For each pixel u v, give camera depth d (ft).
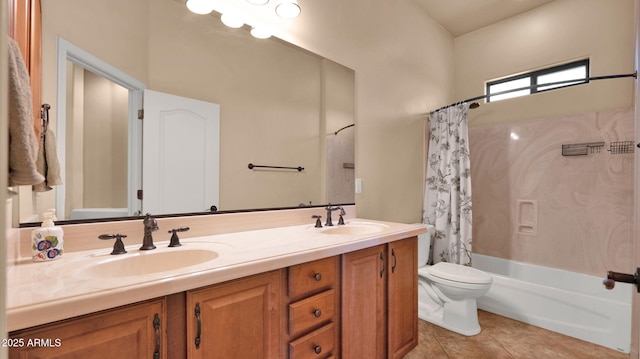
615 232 8.11
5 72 1.08
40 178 2.33
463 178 8.82
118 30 4.05
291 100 6.22
